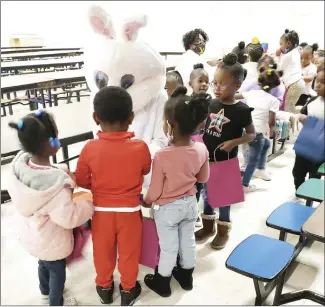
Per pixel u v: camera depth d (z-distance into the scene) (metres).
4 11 4.82
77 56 4.62
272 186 1.81
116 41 1.34
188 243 1.32
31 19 5.13
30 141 1.03
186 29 3.14
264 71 1.49
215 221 1.63
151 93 1.41
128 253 1.23
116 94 1.11
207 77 1.72
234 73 1.38
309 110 0.78
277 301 1.22
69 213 1.07
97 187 1.17
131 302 1.29
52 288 1.22
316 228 0.77
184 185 1.23
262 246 1.21
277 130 1.61
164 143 1.44
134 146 1.16
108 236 1.20
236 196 1.51
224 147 1.43
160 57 1.45
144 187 1.50
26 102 4.01
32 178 1.05
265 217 1.69
